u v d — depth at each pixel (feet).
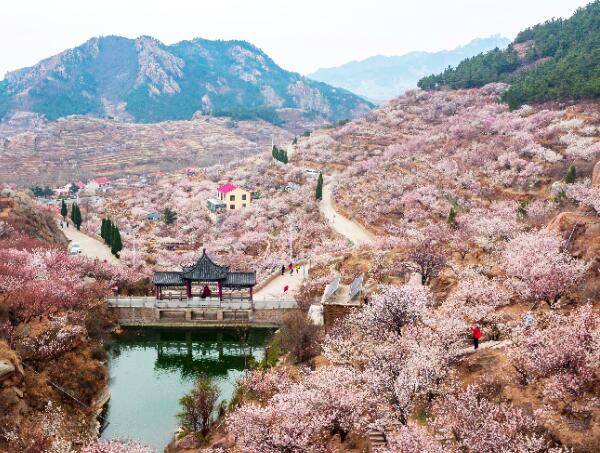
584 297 112.27
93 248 317.63
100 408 146.30
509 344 103.76
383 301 125.90
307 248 293.02
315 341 146.20
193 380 168.86
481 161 334.85
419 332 114.21
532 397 84.28
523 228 200.85
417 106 556.10
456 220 245.04
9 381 125.90
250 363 178.29
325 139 533.96
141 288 237.04
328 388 95.25
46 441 118.32
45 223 306.55
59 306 166.50
